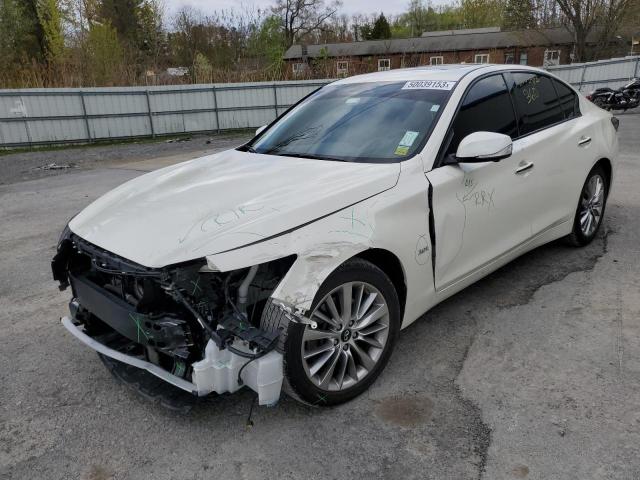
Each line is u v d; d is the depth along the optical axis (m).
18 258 5.36
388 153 3.12
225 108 21.52
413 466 2.30
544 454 2.32
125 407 2.80
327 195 2.62
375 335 2.83
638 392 2.72
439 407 2.68
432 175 3.00
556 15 37.72
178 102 20.62
